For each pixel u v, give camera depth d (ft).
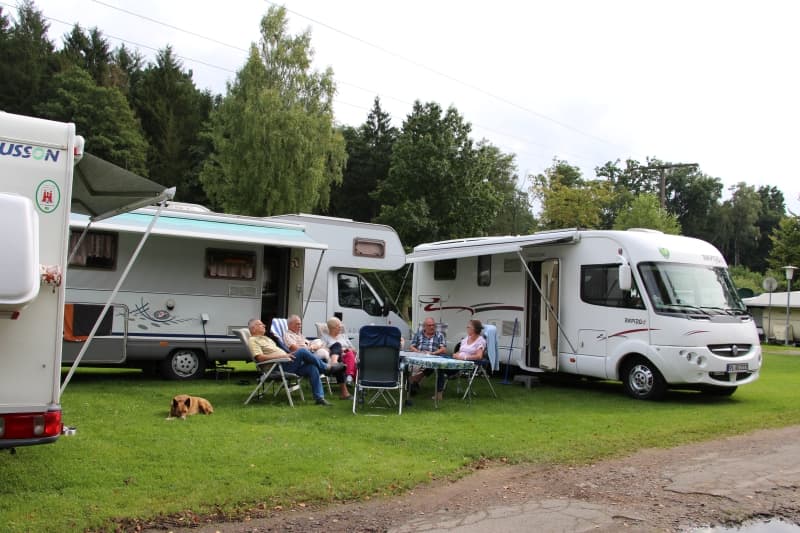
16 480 16.51
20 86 128.06
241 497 15.93
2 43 132.77
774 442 24.11
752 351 33.81
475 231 105.40
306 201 102.22
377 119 157.79
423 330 34.60
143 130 141.59
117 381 34.53
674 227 109.50
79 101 124.06
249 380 36.37
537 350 39.50
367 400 30.71
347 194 154.61
